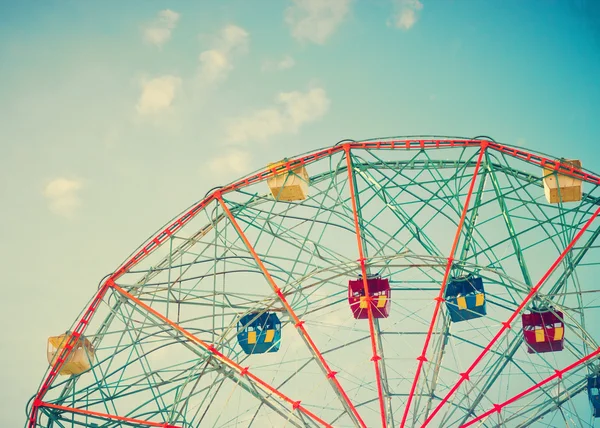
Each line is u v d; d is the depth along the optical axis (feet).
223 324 150.30
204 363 145.18
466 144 143.33
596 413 140.56
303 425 133.69
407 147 145.28
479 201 147.95
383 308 141.79
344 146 146.61
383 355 147.84
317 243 147.74
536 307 143.64
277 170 149.48
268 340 148.36
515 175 145.69
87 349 146.41
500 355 141.79
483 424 136.87
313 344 135.74
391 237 146.51
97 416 140.15
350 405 128.06
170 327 146.41
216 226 150.51
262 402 137.18
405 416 120.67
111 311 148.56
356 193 149.07
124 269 150.10
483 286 147.74
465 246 148.25
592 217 134.82
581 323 144.05
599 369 135.85
